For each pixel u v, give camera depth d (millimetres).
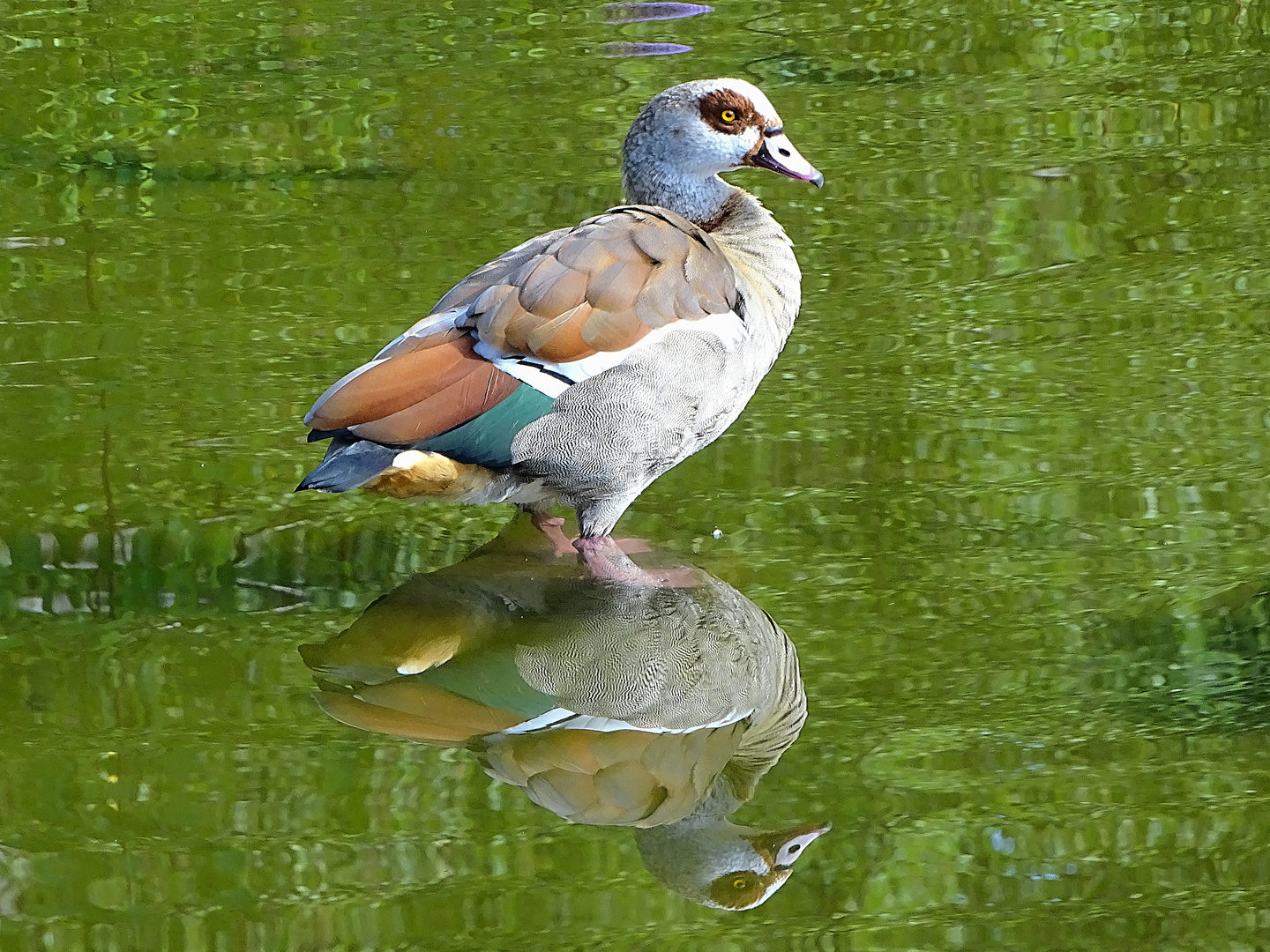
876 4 21922
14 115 18094
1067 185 16094
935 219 15430
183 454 11336
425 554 10336
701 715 8539
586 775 7992
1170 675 8734
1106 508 10602
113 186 16188
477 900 6996
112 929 6758
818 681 8789
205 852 7293
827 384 12516
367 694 8680
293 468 11211
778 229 11852
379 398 9773
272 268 14266
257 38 20641
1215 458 11172
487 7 21797
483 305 10086
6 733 8211
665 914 6926
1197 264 14414
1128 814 7574
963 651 9031
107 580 9891
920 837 7465
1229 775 7840
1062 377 12461
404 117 17859
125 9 21859
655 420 10211
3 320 13305
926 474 11133
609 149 16781
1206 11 21312
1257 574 9727
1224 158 16641
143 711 8453
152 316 13383
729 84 12086
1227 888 7051
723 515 10734
